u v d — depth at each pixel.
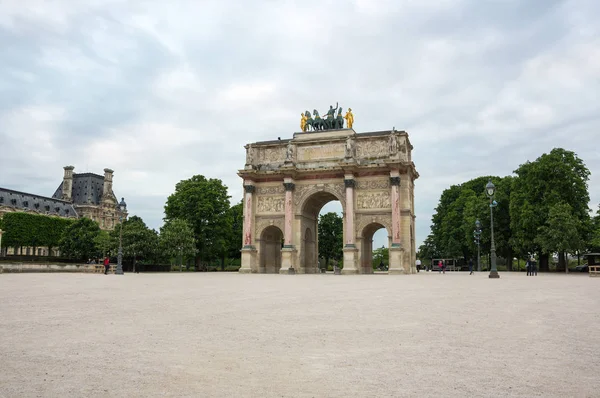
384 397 8.93
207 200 105.50
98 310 20.53
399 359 11.80
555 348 13.03
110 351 12.37
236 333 15.16
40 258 116.56
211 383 9.72
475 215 103.56
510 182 100.62
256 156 93.06
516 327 16.42
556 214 80.38
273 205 90.25
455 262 128.88
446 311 20.83
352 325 16.86
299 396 8.97
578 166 87.50
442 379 10.08
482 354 12.32
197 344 13.40
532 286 38.59
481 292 31.73
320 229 140.62
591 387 9.50
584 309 21.45
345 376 10.30
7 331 15.13
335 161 87.31
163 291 31.92
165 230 97.56
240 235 123.38
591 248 102.50
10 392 8.98
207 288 35.59
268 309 21.52
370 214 84.12
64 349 12.55
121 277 56.50
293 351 12.65
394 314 19.81
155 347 12.92
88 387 9.35
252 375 10.34
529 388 9.45
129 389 9.26
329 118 91.25
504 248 100.56
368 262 89.19
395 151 83.50
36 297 26.50
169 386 9.48
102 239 121.81
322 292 32.00
